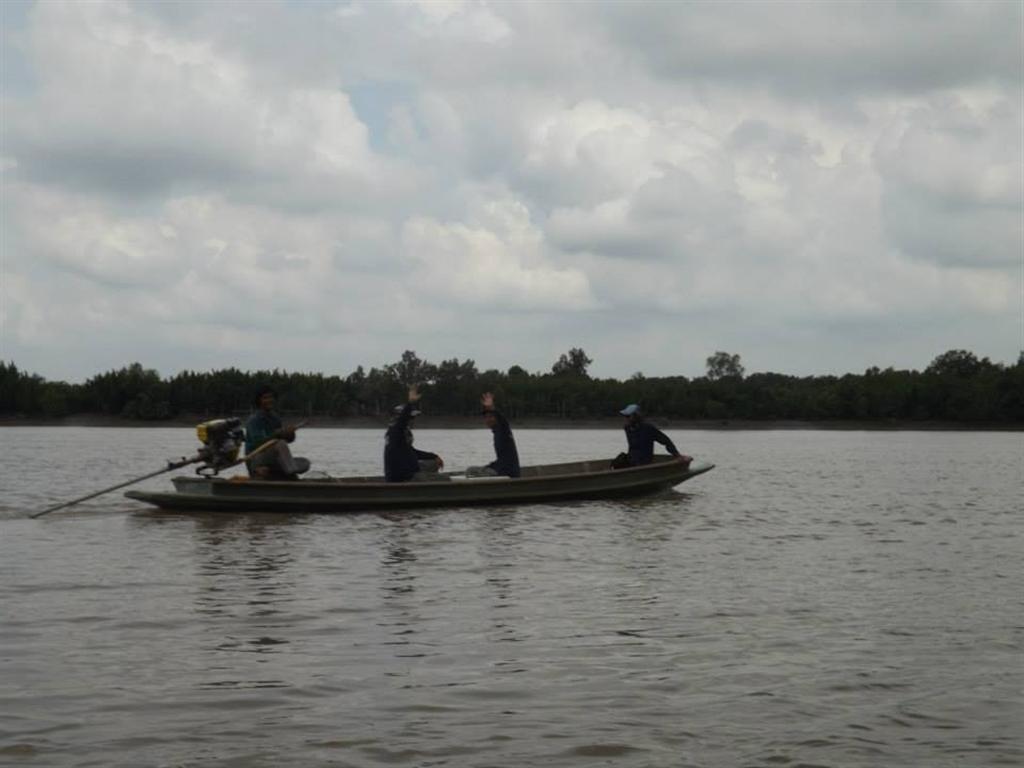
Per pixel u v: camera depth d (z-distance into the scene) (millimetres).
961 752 5988
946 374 129500
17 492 21688
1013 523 17141
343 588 10719
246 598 10156
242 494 17297
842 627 9023
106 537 14602
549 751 5988
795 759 5871
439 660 7867
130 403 104438
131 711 6609
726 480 27984
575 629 8898
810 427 118125
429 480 19422
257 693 7004
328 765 5746
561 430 113688
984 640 8562
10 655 7918
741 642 8461
